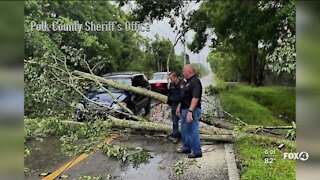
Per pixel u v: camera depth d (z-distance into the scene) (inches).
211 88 714.2
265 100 724.7
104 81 333.4
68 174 210.5
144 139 300.5
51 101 305.3
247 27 599.5
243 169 208.8
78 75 333.7
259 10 562.9
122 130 305.7
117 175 207.9
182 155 247.8
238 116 417.1
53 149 265.6
